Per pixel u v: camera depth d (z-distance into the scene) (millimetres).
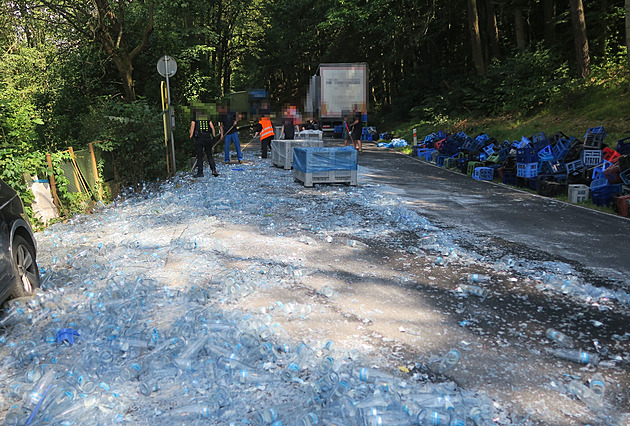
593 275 5668
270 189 11891
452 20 33969
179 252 6637
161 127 13438
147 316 4527
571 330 4246
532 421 2967
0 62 22297
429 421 2924
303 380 3404
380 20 32719
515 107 23875
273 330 4086
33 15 17422
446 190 12023
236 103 28531
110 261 6328
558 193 11094
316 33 46188
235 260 6262
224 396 3156
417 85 36219
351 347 3893
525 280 5512
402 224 8203
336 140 30141
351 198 10641
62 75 18250
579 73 21781
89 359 3627
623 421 2969
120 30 17094
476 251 6668
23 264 4922
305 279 5539
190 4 19688
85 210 9820
